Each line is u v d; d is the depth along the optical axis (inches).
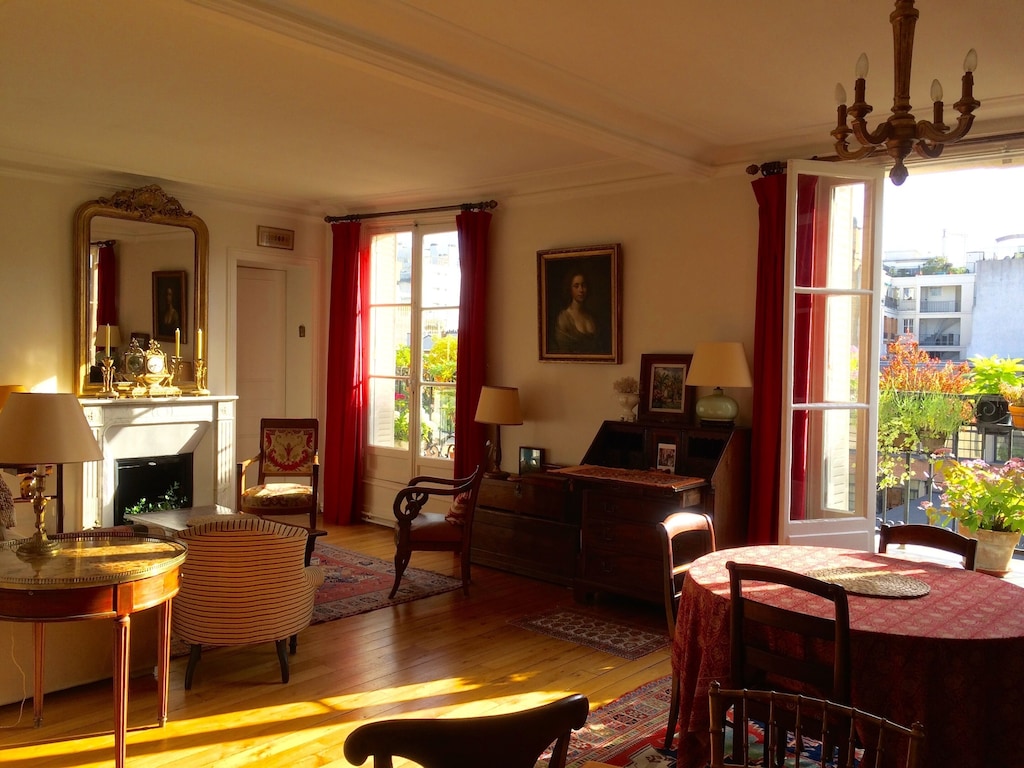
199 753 118.2
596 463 210.5
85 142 197.9
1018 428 214.4
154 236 245.9
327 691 141.1
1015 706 85.7
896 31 90.7
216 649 160.6
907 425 234.4
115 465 239.8
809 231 178.4
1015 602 99.6
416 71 132.2
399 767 115.6
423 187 248.2
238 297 285.4
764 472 181.2
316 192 259.9
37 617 106.0
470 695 140.1
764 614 91.2
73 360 230.2
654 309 212.4
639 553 184.2
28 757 115.8
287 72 145.6
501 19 118.3
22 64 142.7
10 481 211.2
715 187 200.1
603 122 166.6
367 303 284.7
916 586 105.8
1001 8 111.2
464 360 249.1
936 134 90.2
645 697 139.7
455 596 199.6
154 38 130.3
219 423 258.2
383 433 283.1
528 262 241.3
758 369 184.9
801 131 175.0
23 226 220.8
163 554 120.9
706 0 111.0
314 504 227.3
